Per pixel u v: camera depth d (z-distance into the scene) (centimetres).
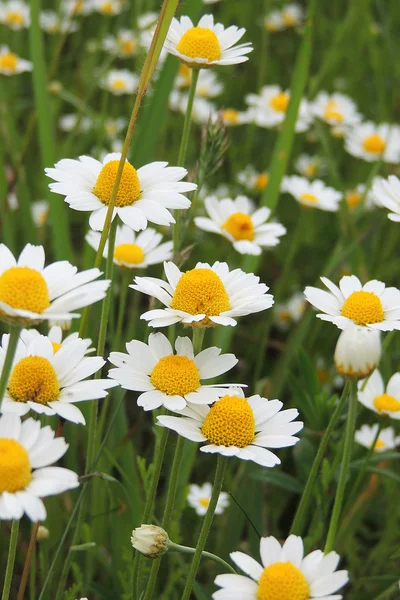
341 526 57
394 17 118
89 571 55
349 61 112
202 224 62
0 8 107
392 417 55
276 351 76
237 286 49
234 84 111
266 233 63
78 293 44
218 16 112
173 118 96
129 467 56
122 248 58
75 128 81
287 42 118
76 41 109
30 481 43
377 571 59
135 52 99
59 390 46
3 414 44
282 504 61
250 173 89
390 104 108
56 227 62
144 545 46
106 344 65
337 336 72
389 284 78
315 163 95
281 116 90
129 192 50
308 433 56
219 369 48
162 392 47
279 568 44
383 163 91
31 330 48
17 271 43
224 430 46
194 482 64
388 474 55
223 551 57
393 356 68
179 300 48
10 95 95
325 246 89
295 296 83
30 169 91
